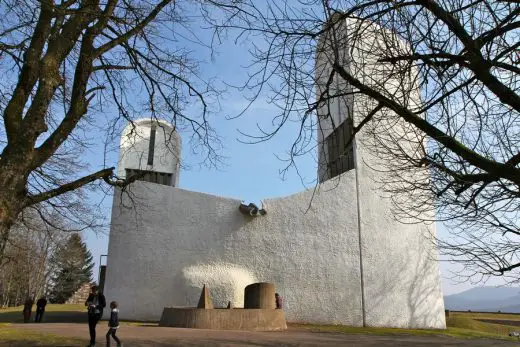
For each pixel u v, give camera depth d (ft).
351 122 20.99
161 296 75.72
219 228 78.38
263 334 52.75
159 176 88.74
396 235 75.10
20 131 19.43
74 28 22.12
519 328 89.40
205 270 75.82
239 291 73.41
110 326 35.81
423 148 20.45
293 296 73.92
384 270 73.56
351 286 73.10
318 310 72.84
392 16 17.62
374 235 74.79
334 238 75.31
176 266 77.05
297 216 77.15
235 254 76.79
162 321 61.26
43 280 145.07
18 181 18.94
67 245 129.39
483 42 16.30
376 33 18.56
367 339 52.29
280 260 75.66
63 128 21.16
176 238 78.28
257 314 60.18
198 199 79.92
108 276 77.56
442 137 16.43
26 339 39.04
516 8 15.80
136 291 76.07
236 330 57.31
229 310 59.36
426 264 74.84
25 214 36.65
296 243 76.02
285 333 56.08
